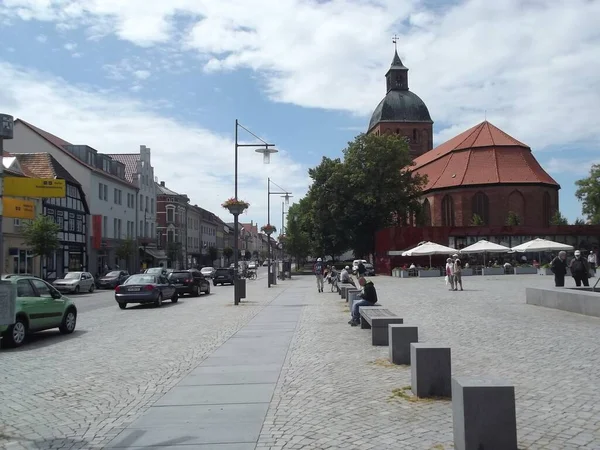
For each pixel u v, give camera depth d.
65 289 37.44
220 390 8.14
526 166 75.06
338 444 5.60
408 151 66.12
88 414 7.04
